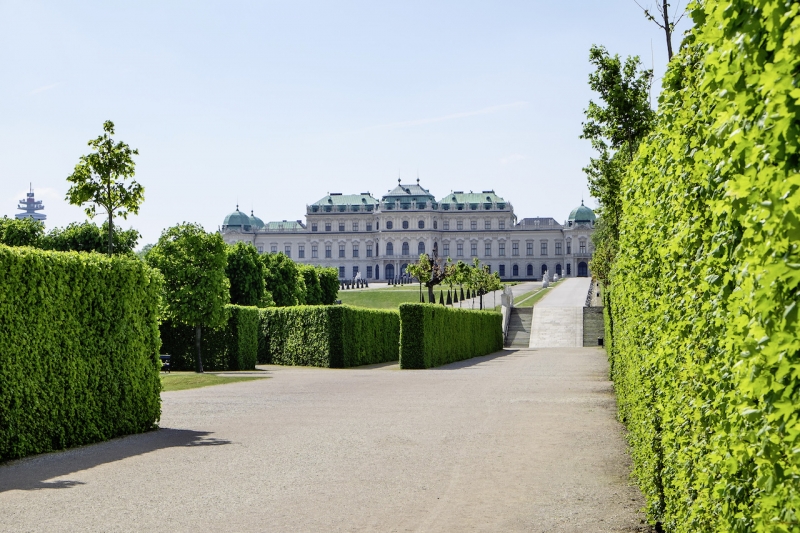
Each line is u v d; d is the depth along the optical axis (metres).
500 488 9.58
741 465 3.73
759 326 3.00
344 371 34.69
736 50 3.29
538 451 12.20
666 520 6.43
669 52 14.16
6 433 11.82
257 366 40.38
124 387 14.51
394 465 11.04
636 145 22.20
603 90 22.53
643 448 8.51
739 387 3.34
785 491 2.98
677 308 5.81
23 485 9.89
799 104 2.68
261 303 56.12
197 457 11.82
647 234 7.90
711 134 3.76
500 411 17.48
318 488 9.53
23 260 12.36
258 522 7.91
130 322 14.80
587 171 25.00
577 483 9.88
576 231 169.38
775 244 2.80
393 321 46.44
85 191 29.28
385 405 18.86
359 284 139.12
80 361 13.47
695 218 5.07
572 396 20.92
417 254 172.00
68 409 13.14
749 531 3.47
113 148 29.52
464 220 174.62
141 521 7.95
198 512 8.34
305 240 178.38
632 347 10.43
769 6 2.86
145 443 13.45
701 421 4.77
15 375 12.05
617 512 8.37
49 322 12.83
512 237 173.00
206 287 36.53
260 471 10.63
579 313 69.94
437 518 8.12
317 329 39.19
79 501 8.91
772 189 2.79
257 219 188.75
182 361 38.50
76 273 13.53
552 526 7.82
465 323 45.81
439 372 32.28
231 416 17.05
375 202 182.12
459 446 12.66
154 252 37.62
